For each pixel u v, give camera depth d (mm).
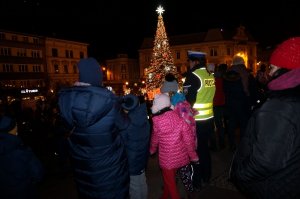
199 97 3855
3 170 2664
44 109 12438
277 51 1738
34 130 9219
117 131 2479
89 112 2209
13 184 2699
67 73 43250
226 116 6398
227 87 5109
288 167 1569
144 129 3195
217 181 4113
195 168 3857
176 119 3234
